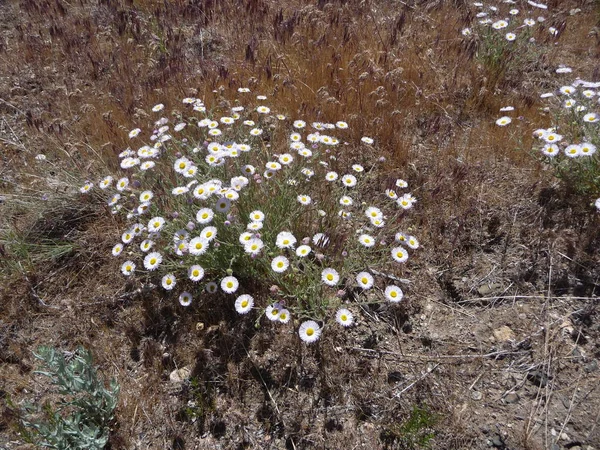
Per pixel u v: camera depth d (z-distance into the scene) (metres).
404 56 0.80
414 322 0.49
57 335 0.51
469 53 0.78
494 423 0.41
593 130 0.57
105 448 0.42
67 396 0.46
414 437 0.40
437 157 0.65
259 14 0.93
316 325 0.43
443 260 0.54
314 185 0.59
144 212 0.52
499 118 0.70
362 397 0.44
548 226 0.55
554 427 0.41
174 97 0.75
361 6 0.93
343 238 0.49
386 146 0.66
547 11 0.94
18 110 0.77
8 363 0.49
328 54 0.80
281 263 0.46
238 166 0.56
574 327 0.47
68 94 0.76
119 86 0.79
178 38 0.87
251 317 0.49
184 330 0.50
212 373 0.46
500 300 0.50
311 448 0.41
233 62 0.83
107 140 0.70
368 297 0.51
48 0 1.01
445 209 0.58
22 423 0.42
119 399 0.45
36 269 0.56
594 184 0.54
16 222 0.61
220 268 0.50
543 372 0.44
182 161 0.54
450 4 0.95
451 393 0.43
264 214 0.51
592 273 0.50
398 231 0.56
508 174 0.62
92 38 0.90
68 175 0.63
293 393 0.44
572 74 0.79
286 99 0.74
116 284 0.55
